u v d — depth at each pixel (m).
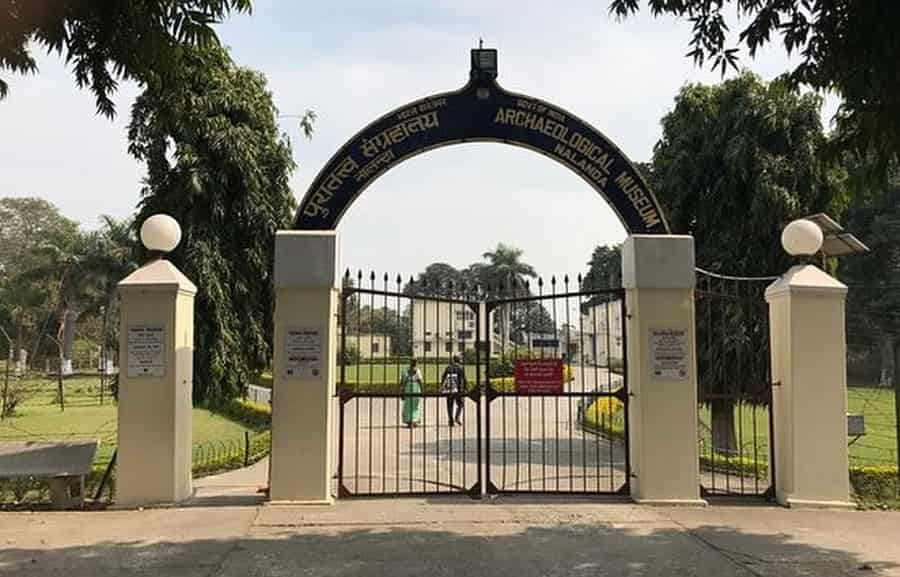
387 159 9.15
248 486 10.09
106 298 52.44
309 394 8.64
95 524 7.69
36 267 54.19
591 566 6.30
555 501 8.74
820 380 8.73
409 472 11.55
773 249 12.09
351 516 8.00
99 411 26.88
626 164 9.14
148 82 5.93
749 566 6.34
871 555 6.68
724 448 11.87
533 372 9.10
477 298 9.46
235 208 12.95
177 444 8.63
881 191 6.05
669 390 8.75
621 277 9.32
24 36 5.57
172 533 7.33
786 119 11.84
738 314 11.95
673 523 7.78
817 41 5.52
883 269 45.91
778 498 8.84
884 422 21.06
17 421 22.81
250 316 13.12
